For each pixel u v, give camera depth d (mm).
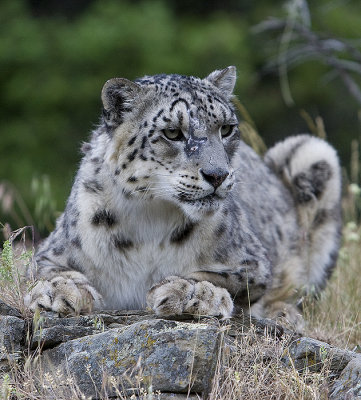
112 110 10180
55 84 30594
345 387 8602
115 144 10133
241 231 10961
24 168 29328
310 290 12398
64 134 30469
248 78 29719
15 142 30062
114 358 8602
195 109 9977
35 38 31656
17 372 8742
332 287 12969
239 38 31016
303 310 11914
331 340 10648
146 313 9703
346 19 30625
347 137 30266
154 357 8461
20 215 25969
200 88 10367
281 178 14133
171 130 9930
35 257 10812
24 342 9188
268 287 11078
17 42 31516
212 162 9766
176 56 30438
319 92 31016
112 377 8227
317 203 13805
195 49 30469
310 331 11094
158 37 30703
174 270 10297
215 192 9789
